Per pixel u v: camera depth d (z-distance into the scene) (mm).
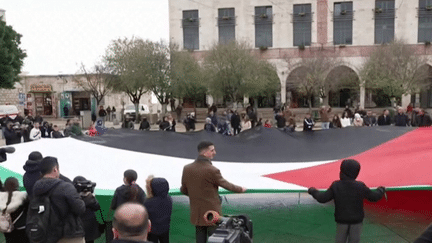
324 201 3619
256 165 6559
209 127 14953
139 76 24516
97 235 4082
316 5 30812
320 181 5250
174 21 32469
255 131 8391
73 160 6754
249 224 2367
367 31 30344
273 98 32031
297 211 6000
